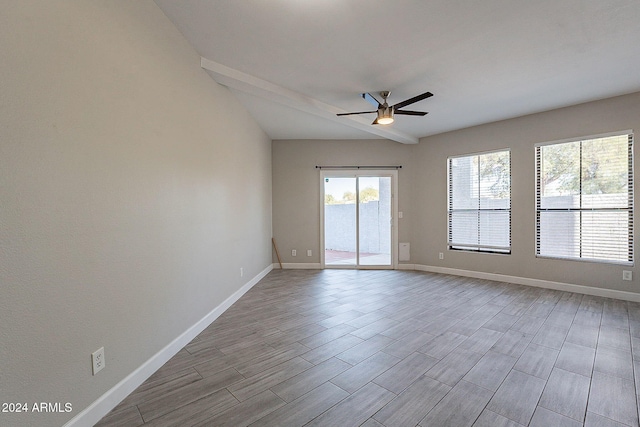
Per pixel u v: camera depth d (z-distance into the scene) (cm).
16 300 132
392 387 208
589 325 318
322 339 287
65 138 155
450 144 581
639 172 396
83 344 166
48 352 146
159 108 237
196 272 298
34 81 138
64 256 154
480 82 364
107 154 183
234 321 336
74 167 160
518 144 496
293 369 232
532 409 184
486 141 533
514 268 506
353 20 246
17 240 132
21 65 133
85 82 167
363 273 597
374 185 649
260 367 235
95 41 174
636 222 399
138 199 212
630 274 404
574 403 190
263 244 570
